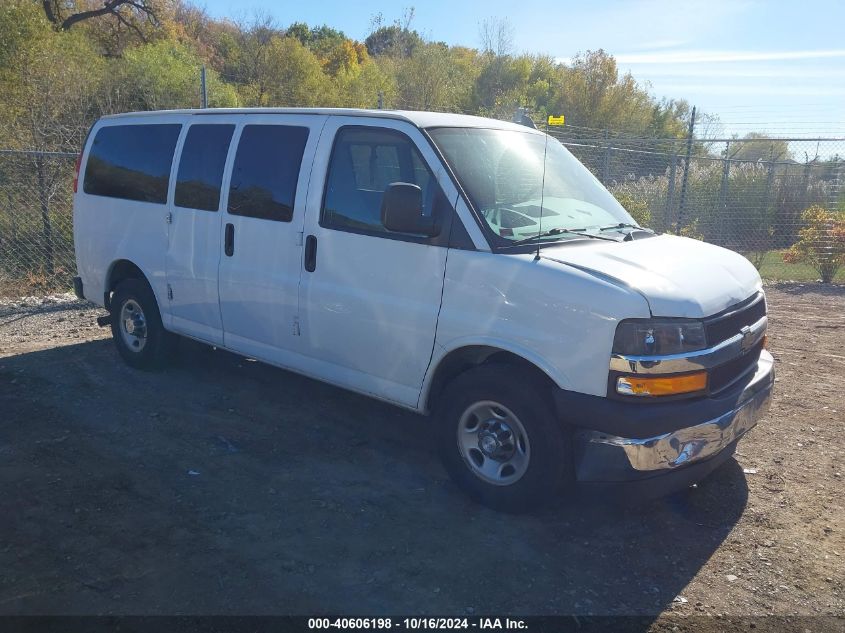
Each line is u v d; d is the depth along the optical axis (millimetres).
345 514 4055
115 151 6254
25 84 15203
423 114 4590
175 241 5652
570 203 4680
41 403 5512
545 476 3846
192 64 20234
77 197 6613
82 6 28844
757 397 4121
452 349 4090
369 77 27984
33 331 7645
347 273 4531
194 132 5590
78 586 3320
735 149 14867
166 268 5754
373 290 4410
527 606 3336
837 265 12406
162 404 5574
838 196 14055
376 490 4348
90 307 8836
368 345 4488
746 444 5227
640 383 3561
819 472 4797
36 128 14523
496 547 3783
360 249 4461
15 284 10047
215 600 3266
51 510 3973
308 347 4844
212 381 6113
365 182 4520
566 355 3688
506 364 4016
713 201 14453
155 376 6172
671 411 3605
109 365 6445
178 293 5703
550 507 4195
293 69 25812
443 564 3619
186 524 3885
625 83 30641
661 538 3951
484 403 4016
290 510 4074
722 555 3820
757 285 4438
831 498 4457
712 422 3719
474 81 32906
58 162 12109
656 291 3650
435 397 4398
